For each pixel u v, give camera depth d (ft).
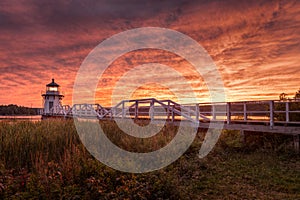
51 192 18.43
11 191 18.71
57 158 27.30
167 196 20.52
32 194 18.15
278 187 23.53
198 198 21.38
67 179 21.58
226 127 43.32
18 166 24.21
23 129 34.19
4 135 30.58
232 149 38.99
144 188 20.36
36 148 27.20
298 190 22.68
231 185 24.40
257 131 38.73
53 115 118.32
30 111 170.09
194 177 26.35
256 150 38.17
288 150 35.35
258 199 21.07
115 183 21.72
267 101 37.83
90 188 20.07
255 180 25.66
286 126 35.47
